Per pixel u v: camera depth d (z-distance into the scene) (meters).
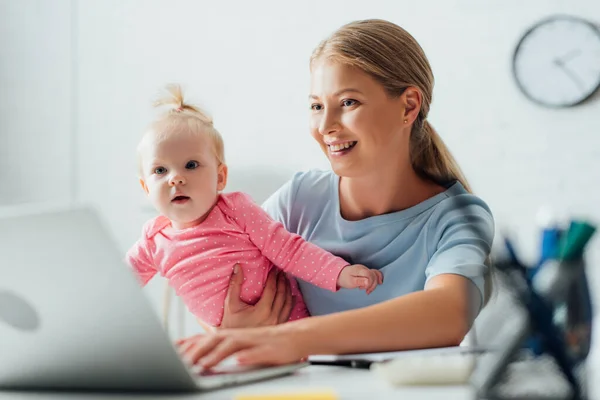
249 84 3.24
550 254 0.66
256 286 1.42
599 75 2.83
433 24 3.00
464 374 0.78
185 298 1.43
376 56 1.38
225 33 3.27
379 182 1.45
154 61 3.38
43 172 3.54
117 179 3.45
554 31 2.87
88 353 0.77
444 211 1.41
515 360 0.65
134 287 0.70
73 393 0.80
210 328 1.42
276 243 1.42
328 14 3.14
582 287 0.65
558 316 0.65
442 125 2.98
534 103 2.90
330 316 1.01
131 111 3.43
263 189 3.19
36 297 0.75
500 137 2.93
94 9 3.47
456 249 1.28
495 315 0.66
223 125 3.26
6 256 0.73
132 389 0.79
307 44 3.17
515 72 2.91
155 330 0.72
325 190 1.54
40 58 3.54
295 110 3.18
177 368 0.75
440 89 2.98
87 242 0.69
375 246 1.44
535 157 2.89
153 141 1.43
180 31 3.34
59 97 3.52
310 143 3.16
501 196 2.92
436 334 1.04
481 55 2.95
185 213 1.41
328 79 1.39
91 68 3.48
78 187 3.49
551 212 0.69
